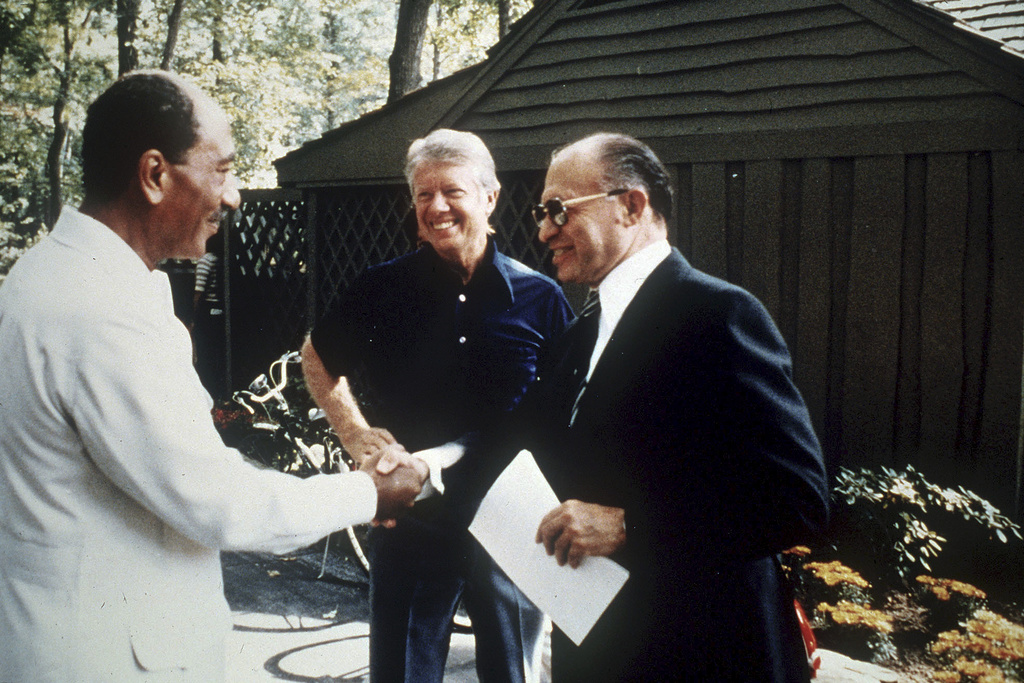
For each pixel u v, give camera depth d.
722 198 4.77
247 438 6.01
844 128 4.35
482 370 2.27
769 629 1.33
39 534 1.20
